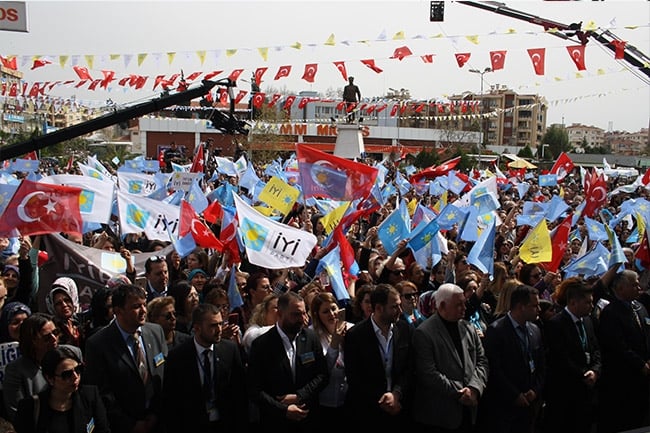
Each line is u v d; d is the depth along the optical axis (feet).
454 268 30.50
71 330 21.48
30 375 17.83
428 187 65.72
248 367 19.62
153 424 18.65
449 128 216.95
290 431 19.81
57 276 26.16
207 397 18.70
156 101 31.91
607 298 27.09
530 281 27.81
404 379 20.15
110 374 18.30
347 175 35.04
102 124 30.76
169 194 50.42
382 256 30.42
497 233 43.62
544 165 176.65
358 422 20.03
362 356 20.04
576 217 47.65
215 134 181.98
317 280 26.53
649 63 54.70
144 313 18.72
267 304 21.79
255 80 47.70
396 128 215.92
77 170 72.84
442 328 20.47
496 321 22.08
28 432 15.57
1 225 25.02
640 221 32.24
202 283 26.58
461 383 20.20
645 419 25.57
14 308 20.25
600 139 477.36
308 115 201.26
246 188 61.05
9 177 42.04
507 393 21.09
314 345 20.01
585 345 23.12
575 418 23.00
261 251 27.14
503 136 306.96
